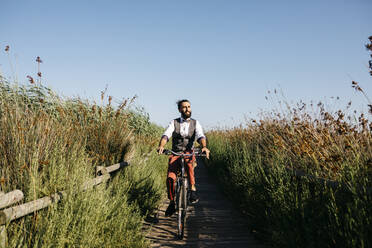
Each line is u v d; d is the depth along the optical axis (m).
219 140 12.94
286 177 3.83
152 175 6.25
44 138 3.55
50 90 4.93
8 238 2.30
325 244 2.41
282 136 5.42
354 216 2.38
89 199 3.14
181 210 4.05
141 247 3.25
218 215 5.25
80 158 3.89
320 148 3.90
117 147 5.45
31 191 2.78
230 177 6.60
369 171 2.98
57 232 2.54
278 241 3.00
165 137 4.31
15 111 3.52
